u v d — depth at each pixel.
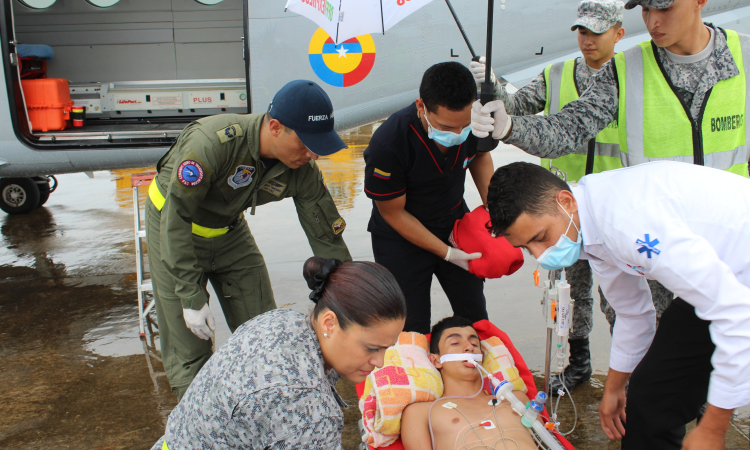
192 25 5.85
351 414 2.65
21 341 3.46
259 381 1.12
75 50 5.80
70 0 5.69
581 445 2.33
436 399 2.25
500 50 4.66
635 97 1.98
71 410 2.71
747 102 1.89
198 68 5.94
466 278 2.63
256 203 2.29
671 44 1.83
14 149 4.50
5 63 4.33
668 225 1.33
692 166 1.48
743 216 1.38
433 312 3.70
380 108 4.70
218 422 1.16
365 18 2.26
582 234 1.50
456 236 2.48
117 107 5.48
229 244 2.41
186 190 2.00
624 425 2.00
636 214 1.38
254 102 4.55
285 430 1.13
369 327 1.13
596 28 2.53
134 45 5.85
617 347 1.92
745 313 1.27
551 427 2.09
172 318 2.21
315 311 1.21
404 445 2.19
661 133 1.95
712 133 1.91
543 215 1.47
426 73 2.02
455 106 1.94
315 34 4.44
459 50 4.64
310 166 2.29
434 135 2.12
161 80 5.58
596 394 2.68
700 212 1.38
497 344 2.44
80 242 5.45
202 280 2.42
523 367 2.42
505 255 2.34
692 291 1.32
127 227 5.91
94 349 3.35
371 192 2.34
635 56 1.99
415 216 2.51
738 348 1.29
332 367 1.24
